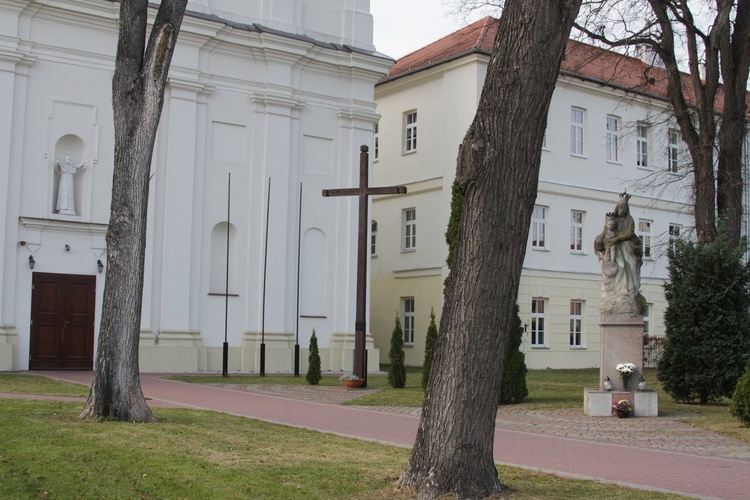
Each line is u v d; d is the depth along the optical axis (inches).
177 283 1021.8
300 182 1131.3
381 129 1425.9
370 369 1144.2
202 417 518.9
